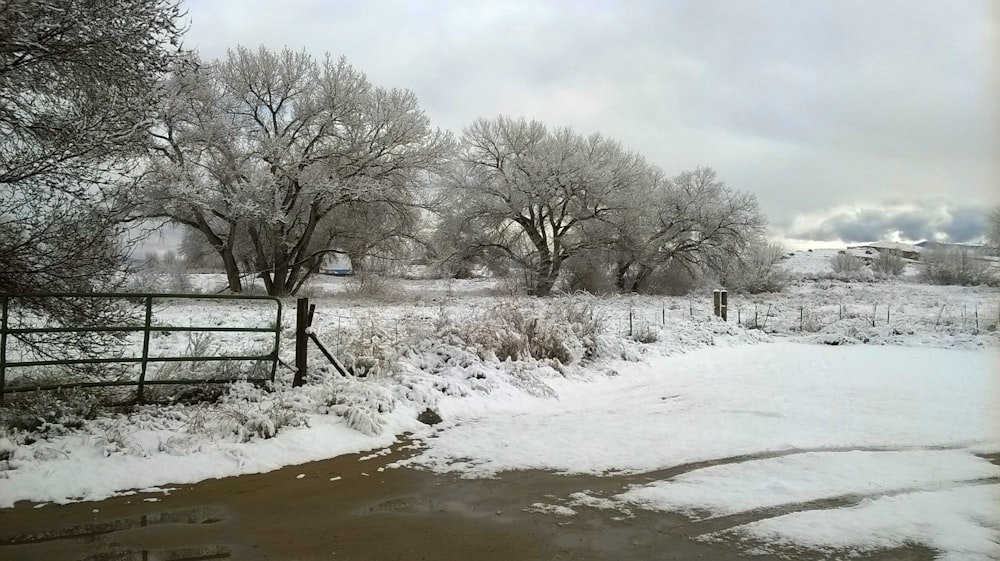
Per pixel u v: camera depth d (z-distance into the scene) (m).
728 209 36.62
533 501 5.68
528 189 32.59
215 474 6.34
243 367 9.22
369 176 28.03
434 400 9.17
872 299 33.12
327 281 37.50
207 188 24.56
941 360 14.63
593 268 35.28
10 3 6.52
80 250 7.62
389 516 5.32
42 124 7.54
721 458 6.94
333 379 9.16
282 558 4.51
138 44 7.91
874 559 4.44
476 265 36.44
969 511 5.27
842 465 6.58
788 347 16.97
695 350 15.80
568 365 12.29
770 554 4.55
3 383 7.13
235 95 26.91
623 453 7.16
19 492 5.62
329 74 26.95
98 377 8.26
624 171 34.81
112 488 5.87
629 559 4.49
